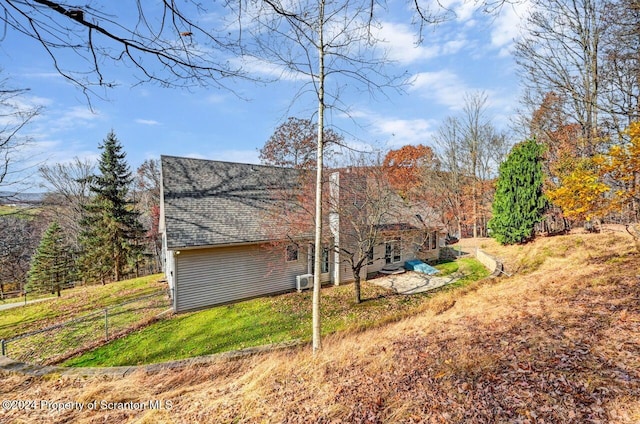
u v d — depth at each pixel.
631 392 3.37
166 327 9.79
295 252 14.02
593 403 3.33
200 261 11.50
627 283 7.41
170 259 12.56
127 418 4.98
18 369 7.02
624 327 5.02
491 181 28.69
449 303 10.06
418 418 3.60
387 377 4.75
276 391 4.97
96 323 10.47
